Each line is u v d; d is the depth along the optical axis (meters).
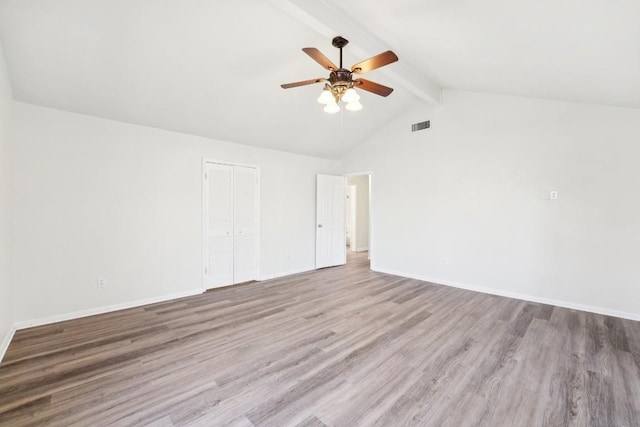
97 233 3.43
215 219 4.47
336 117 4.72
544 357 2.42
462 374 2.18
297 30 2.78
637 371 2.22
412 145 5.10
